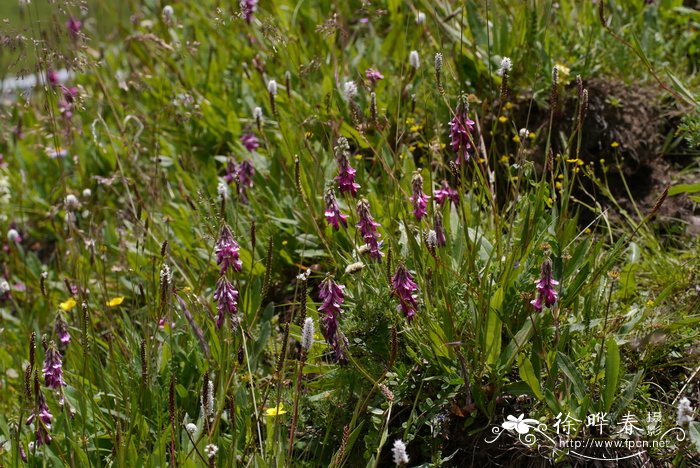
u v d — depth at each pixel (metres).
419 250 1.54
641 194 1.77
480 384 1.52
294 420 1.45
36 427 1.50
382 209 1.67
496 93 1.82
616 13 1.87
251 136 1.83
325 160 1.75
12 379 1.74
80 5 1.69
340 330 1.53
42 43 1.64
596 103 1.79
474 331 1.52
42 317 1.83
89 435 1.56
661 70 1.84
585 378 1.53
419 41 1.85
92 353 1.62
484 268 1.54
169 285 1.55
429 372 1.54
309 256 1.71
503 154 1.80
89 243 1.73
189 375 1.60
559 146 1.79
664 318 1.59
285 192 1.79
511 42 1.84
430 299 1.53
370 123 1.67
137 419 1.53
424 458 1.54
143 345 1.52
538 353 1.50
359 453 1.54
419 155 1.81
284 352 1.47
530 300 1.53
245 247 1.73
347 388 1.55
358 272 1.54
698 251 1.66
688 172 1.77
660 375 1.56
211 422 1.52
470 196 1.64
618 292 1.61
